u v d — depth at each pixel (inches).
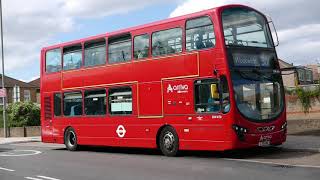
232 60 601.0
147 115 698.8
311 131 887.1
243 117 594.6
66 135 868.6
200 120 624.7
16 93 1748.3
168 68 668.1
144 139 704.4
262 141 607.5
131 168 567.5
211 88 611.5
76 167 602.9
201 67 624.4
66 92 864.9
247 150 704.4
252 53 623.8
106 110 776.3
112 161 658.2
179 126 652.1
